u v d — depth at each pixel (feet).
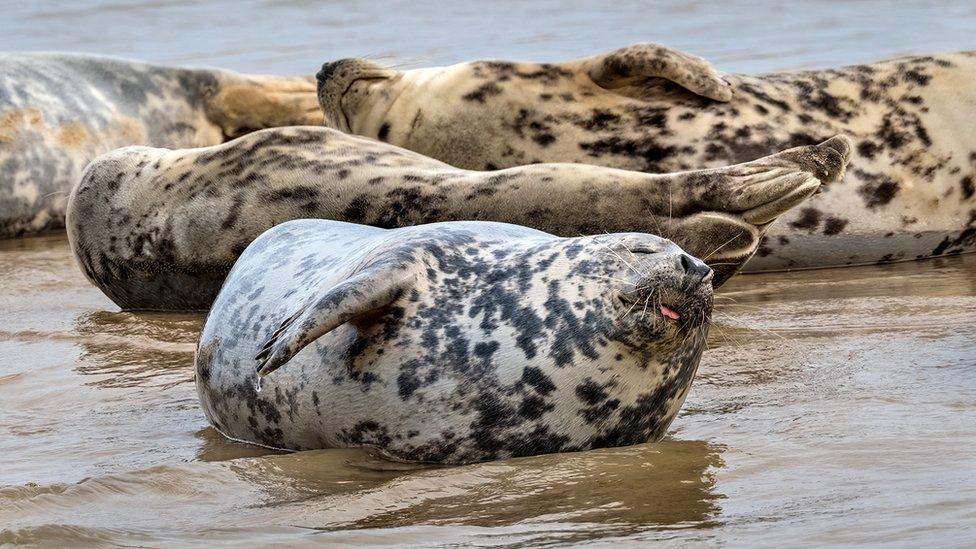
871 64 104.32
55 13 248.52
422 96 107.34
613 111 102.01
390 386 55.88
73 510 51.49
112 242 94.94
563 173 80.79
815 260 99.55
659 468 54.60
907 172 99.66
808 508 49.44
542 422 55.67
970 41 186.60
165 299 94.68
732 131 99.55
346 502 51.42
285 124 152.56
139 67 148.77
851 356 72.95
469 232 59.98
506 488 52.47
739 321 83.30
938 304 84.84
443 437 55.77
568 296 55.42
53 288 104.99
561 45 205.05
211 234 90.43
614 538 46.85
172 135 148.46
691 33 208.85
